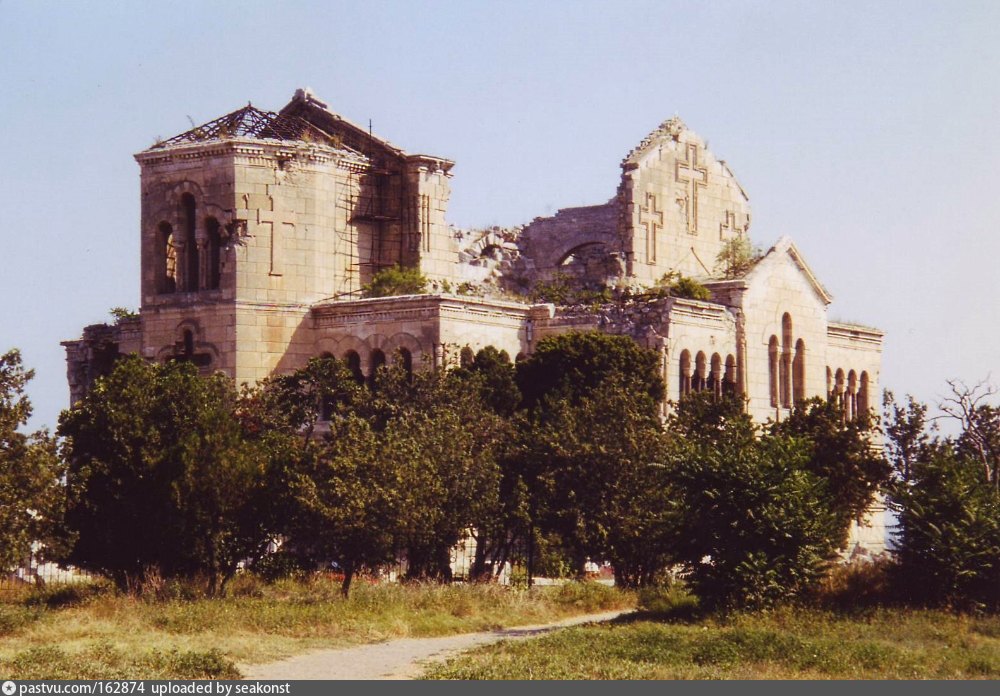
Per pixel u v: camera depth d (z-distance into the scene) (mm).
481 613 63031
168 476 65438
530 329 91812
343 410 77688
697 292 92500
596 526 68875
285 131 96438
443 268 99375
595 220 108625
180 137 95750
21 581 70188
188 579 65688
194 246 93312
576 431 71125
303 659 51188
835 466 78500
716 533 60156
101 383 67562
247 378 90250
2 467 58219
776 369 95562
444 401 74688
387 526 64438
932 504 61812
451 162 99812
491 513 69875
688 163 105000
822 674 46625
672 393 87688
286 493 66312
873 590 61312
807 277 98688
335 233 94688
